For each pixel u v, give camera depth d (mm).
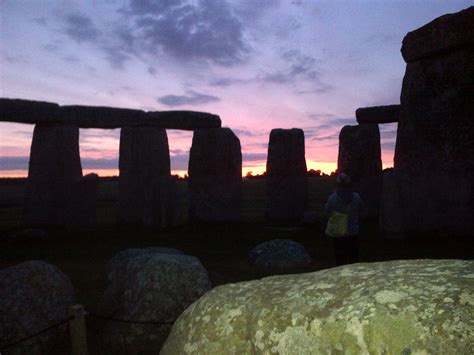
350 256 5648
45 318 4070
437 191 9562
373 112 16062
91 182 14227
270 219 16000
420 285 1182
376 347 1102
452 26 9273
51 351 4016
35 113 14227
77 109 15125
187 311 1681
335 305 1258
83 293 5883
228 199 15898
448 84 9633
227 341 1438
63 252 9422
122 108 15938
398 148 10453
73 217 13703
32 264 4352
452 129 9469
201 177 16188
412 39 10227
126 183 15828
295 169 16125
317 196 24484
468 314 1045
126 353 3984
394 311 1128
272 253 7812
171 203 14219
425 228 9680
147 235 12086
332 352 1173
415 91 10266
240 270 7398
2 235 12055
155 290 4164
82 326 3229
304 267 7512
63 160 14562
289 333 1284
